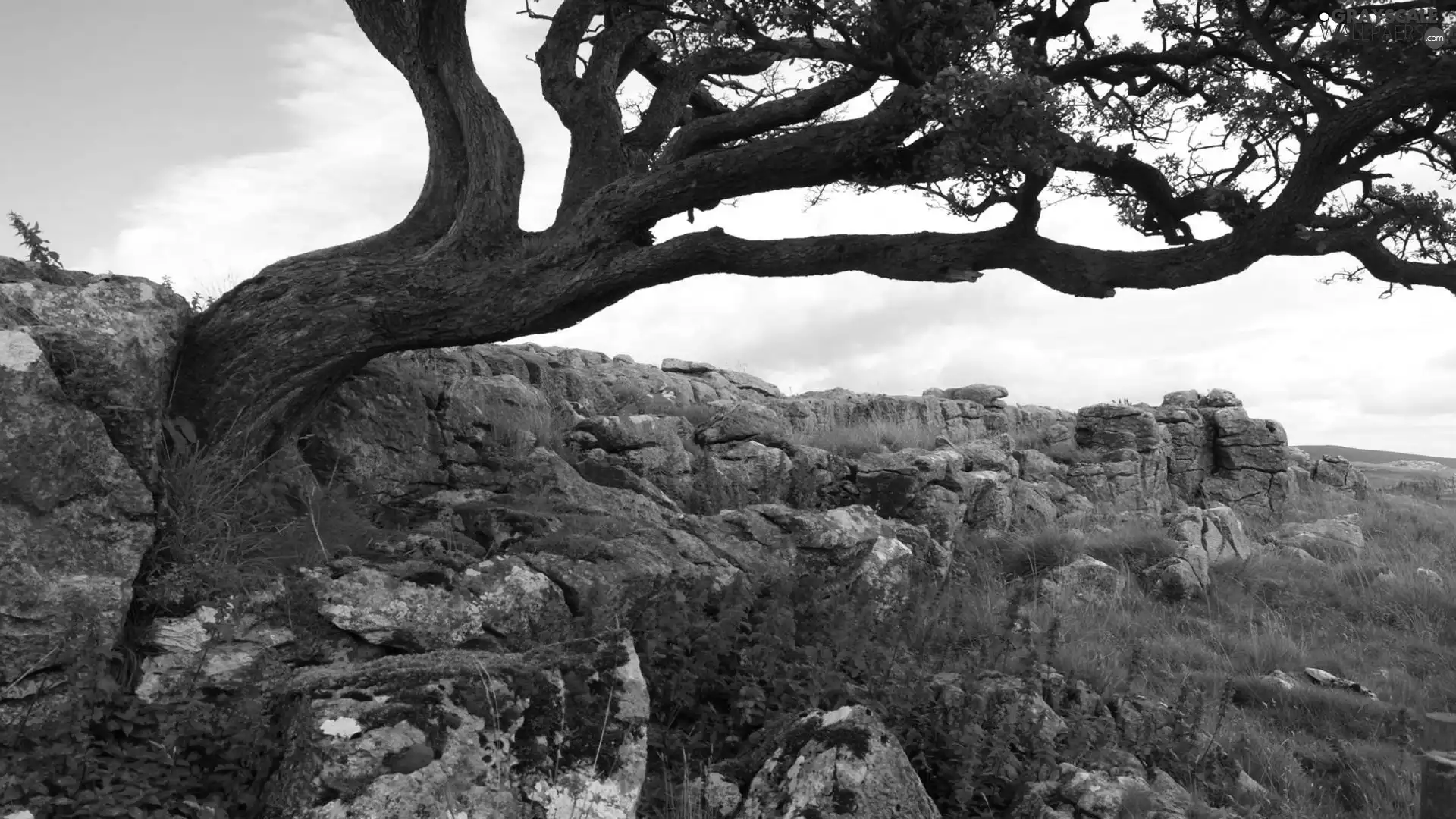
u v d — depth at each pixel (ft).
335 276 28.50
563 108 33.04
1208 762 28.84
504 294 29.01
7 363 19.34
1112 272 29.32
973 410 78.02
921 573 37.55
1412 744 34.35
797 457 50.31
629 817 17.31
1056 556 51.19
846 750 19.12
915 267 29.76
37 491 19.24
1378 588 52.85
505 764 16.88
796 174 30.09
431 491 32.83
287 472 27.02
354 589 22.63
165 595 20.79
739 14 28.53
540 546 27.99
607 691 18.53
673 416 54.39
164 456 23.29
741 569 31.48
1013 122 26.11
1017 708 26.68
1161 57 32.91
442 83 30.99
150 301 25.39
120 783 17.21
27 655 18.33
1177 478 74.64
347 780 15.87
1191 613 48.83
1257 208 30.30
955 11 28.09
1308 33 31.83
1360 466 138.10
